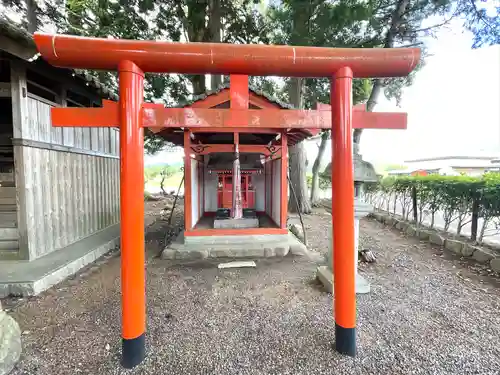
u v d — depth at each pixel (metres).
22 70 3.52
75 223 4.68
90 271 3.70
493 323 2.37
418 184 5.91
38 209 3.80
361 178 2.88
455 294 2.94
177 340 2.13
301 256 4.40
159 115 1.90
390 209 8.11
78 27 7.70
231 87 2.03
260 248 4.38
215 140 5.86
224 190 5.71
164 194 14.27
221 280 3.40
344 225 1.97
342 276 1.97
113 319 2.47
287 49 1.90
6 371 1.77
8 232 3.77
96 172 5.38
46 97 4.51
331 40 6.28
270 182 6.17
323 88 8.93
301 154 8.89
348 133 1.95
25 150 3.59
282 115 2.05
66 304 2.76
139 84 1.86
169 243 4.92
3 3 6.61
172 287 3.19
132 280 1.85
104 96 5.12
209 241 4.66
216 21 7.73
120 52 1.79
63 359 1.93
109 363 1.89
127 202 1.83
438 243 4.83
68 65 1.83
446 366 1.84
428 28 6.89
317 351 2.00
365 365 1.86
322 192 12.79
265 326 2.33
